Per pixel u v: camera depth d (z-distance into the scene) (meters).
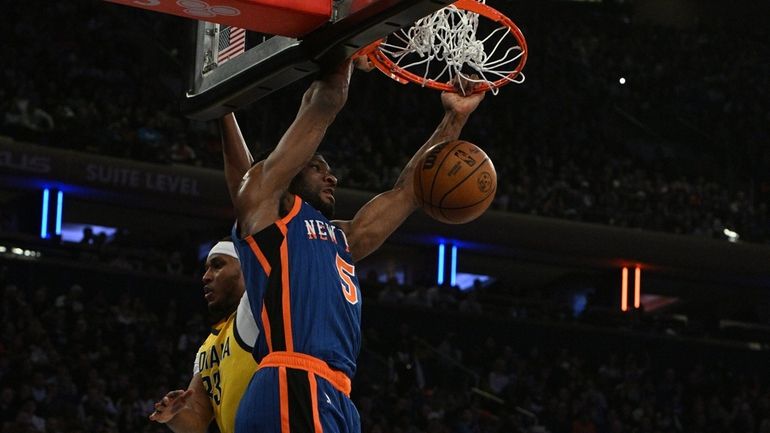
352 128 22.69
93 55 21.95
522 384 17.56
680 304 25.48
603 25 29.92
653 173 24.84
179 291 17.52
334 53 3.45
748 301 24.69
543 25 28.73
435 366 17.44
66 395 13.38
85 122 19.62
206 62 4.01
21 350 14.13
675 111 27.53
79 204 20.42
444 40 4.20
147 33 24.23
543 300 21.98
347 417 3.29
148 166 19.45
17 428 12.16
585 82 27.14
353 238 3.82
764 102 28.20
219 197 19.91
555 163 24.11
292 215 3.40
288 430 3.17
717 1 31.86
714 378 19.41
